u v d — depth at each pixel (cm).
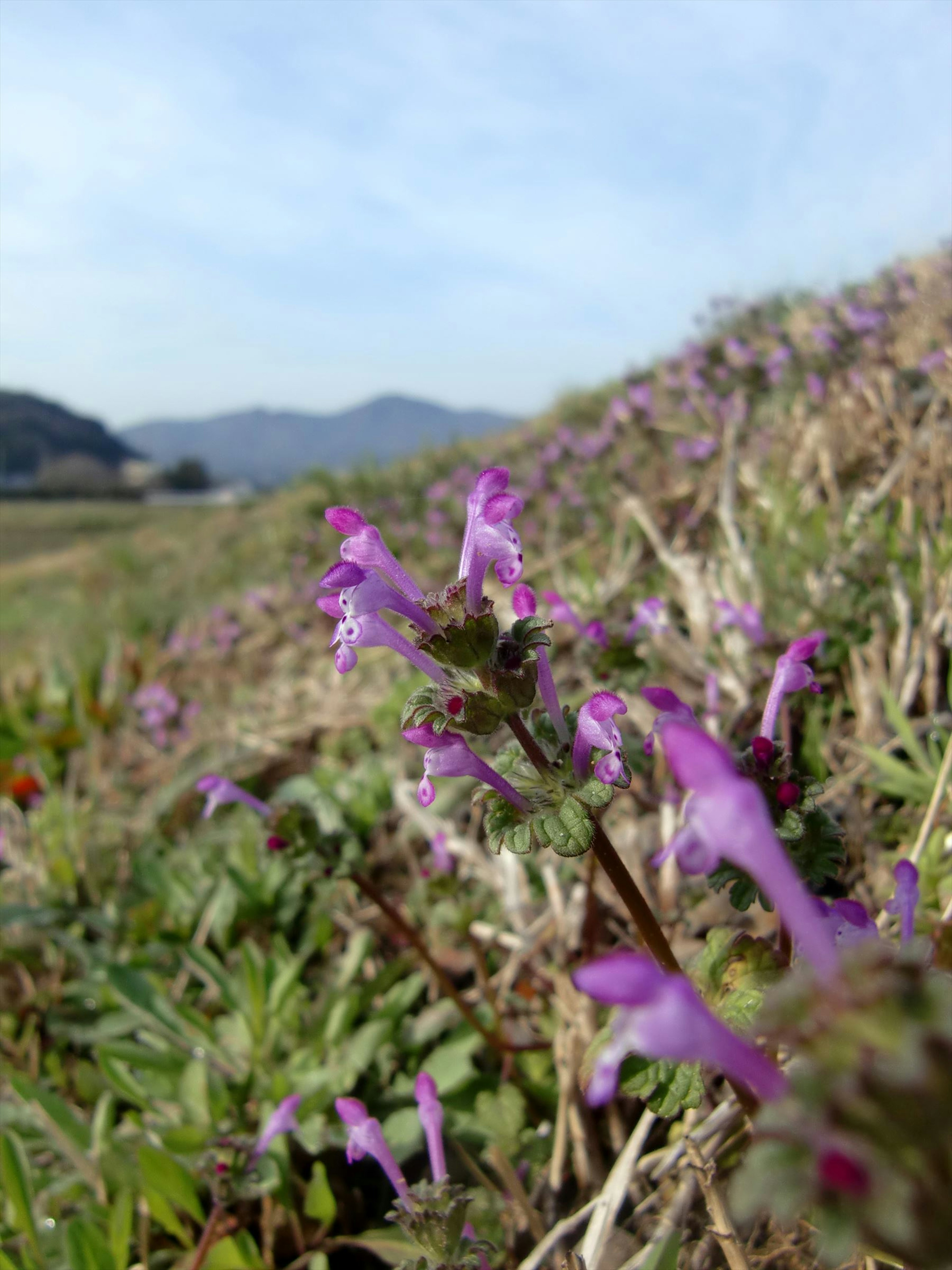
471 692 158
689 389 861
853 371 579
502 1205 227
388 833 413
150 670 811
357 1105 180
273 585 1084
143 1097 282
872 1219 67
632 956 86
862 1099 70
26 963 403
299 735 548
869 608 355
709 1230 174
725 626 359
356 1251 248
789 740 330
